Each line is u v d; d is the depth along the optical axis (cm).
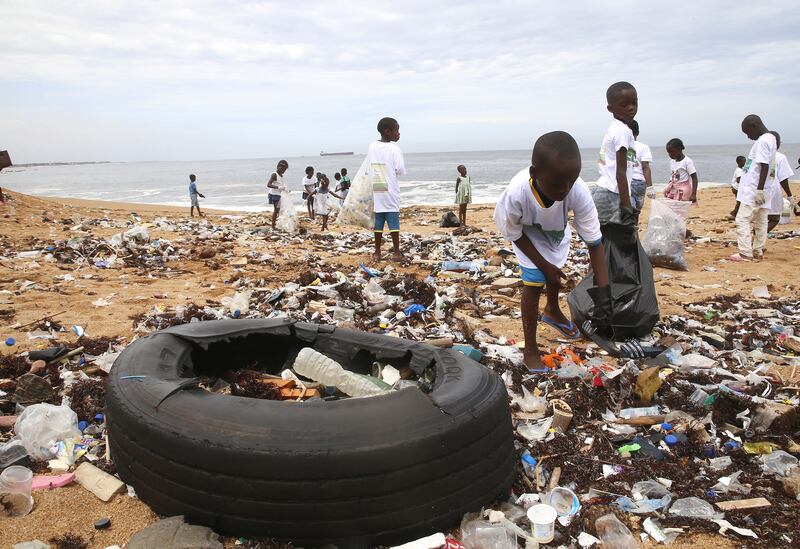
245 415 252
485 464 269
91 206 2625
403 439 244
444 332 552
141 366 310
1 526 263
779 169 1031
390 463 240
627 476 313
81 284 741
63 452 325
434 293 671
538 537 260
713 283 763
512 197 411
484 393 289
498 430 280
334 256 1003
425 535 252
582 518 275
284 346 403
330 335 397
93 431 352
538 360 450
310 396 337
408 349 368
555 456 331
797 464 323
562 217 425
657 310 517
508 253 978
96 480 295
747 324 579
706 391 407
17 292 685
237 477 239
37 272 793
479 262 886
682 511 283
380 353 377
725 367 471
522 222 429
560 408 371
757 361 485
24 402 386
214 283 767
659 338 529
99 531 261
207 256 948
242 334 380
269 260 935
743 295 702
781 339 530
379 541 245
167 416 261
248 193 4831
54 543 253
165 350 334
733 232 1268
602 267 455
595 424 370
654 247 846
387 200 895
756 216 916
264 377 361
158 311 610
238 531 244
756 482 309
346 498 237
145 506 278
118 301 656
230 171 14562
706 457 336
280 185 1455
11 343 494
